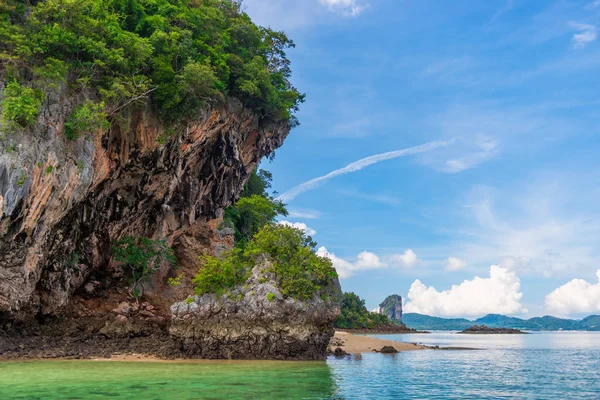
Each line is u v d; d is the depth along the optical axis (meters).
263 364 28.56
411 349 50.38
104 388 18.95
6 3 28.66
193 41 37.88
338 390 20.36
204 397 17.52
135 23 35.97
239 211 53.41
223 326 31.67
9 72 27.25
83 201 34.47
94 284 38.94
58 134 28.69
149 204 39.44
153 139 35.72
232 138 43.25
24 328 33.38
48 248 32.97
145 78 33.12
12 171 25.66
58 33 28.73
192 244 44.06
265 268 33.47
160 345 34.09
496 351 51.94
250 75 40.28
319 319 33.41
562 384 24.30
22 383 19.78
